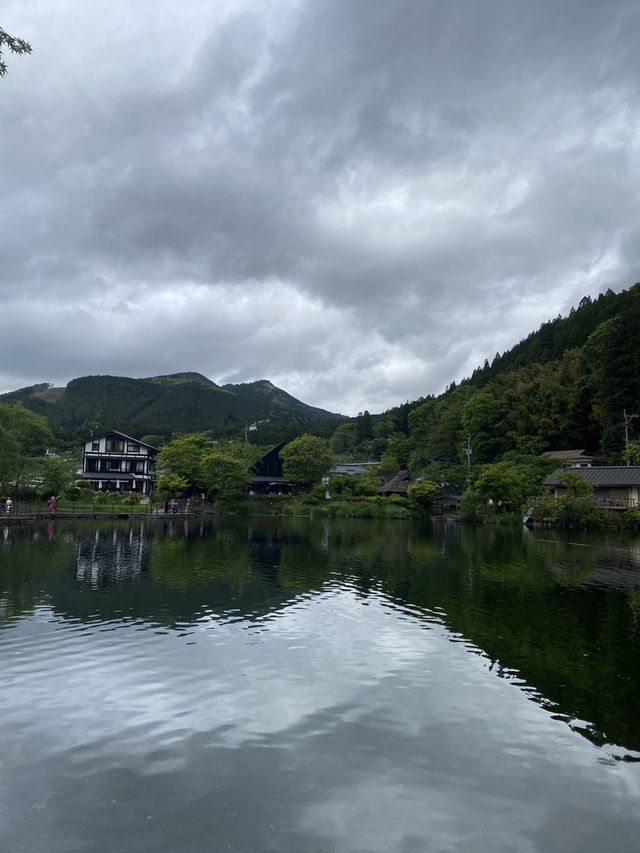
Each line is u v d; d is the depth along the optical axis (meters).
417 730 7.41
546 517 46.09
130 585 16.58
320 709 8.01
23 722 7.45
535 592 16.80
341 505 63.22
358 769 6.40
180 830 5.26
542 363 102.62
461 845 5.12
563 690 8.88
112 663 9.72
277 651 10.58
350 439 131.50
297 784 6.07
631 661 10.30
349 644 11.14
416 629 12.35
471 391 105.25
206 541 30.38
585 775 6.39
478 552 27.62
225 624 12.40
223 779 6.14
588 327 96.81
